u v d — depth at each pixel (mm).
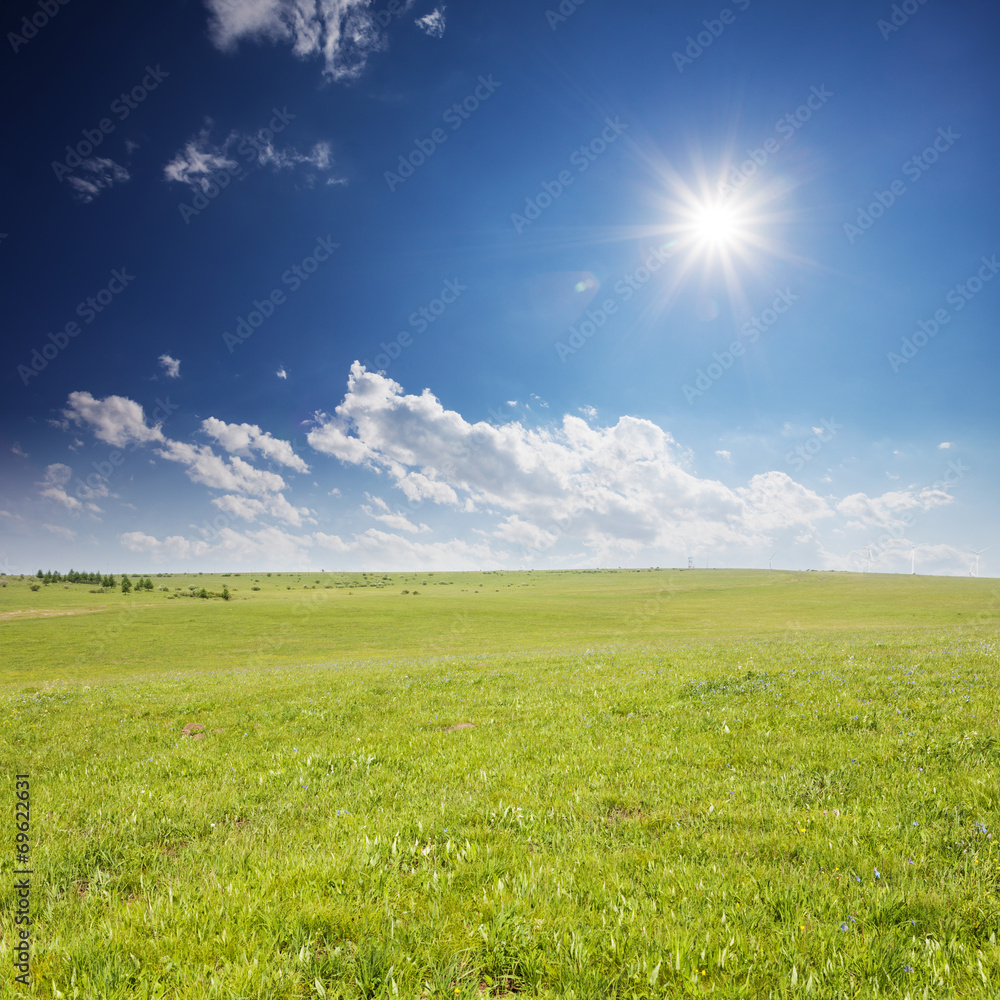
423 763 9477
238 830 7145
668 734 10523
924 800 6824
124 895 5457
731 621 90250
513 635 78438
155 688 20594
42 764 10617
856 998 3678
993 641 23547
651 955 4098
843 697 12133
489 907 4824
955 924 4371
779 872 5297
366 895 5078
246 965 4043
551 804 7422
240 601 137000
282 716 13883
